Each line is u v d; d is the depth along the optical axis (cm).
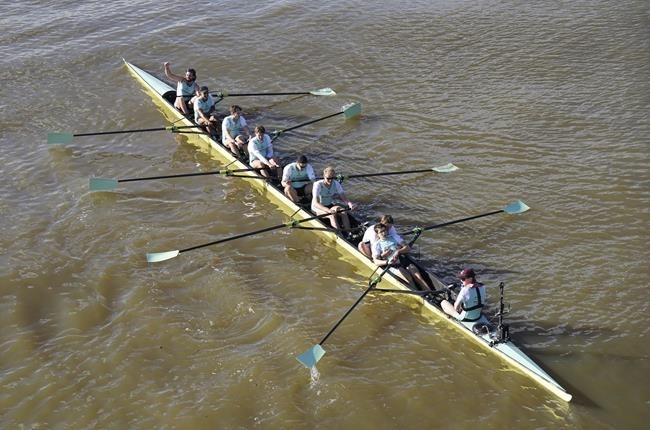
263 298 1864
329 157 2491
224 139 2477
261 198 2312
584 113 2606
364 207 2227
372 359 1673
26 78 3034
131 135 2678
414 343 1717
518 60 3000
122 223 2170
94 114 2802
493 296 1844
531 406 1534
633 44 3048
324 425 1502
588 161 2344
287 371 1638
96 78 3045
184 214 2230
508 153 2423
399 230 2114
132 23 3491
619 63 2917
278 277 1950
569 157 2373
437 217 2161
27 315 1812
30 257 2022
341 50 3192
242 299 1855
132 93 2939
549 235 2045
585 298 1812
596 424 1486
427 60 3062
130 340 1733
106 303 1855
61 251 2050
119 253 2042
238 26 3441
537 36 3177
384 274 1892
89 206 2255
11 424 1523
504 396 1560
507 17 3369
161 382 1617
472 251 2011
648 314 1750
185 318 1800
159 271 1970
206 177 2436
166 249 2062
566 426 1484
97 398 1579
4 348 1709
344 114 2702
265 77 3031
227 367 1652
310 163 2456
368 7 3569
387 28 3350
